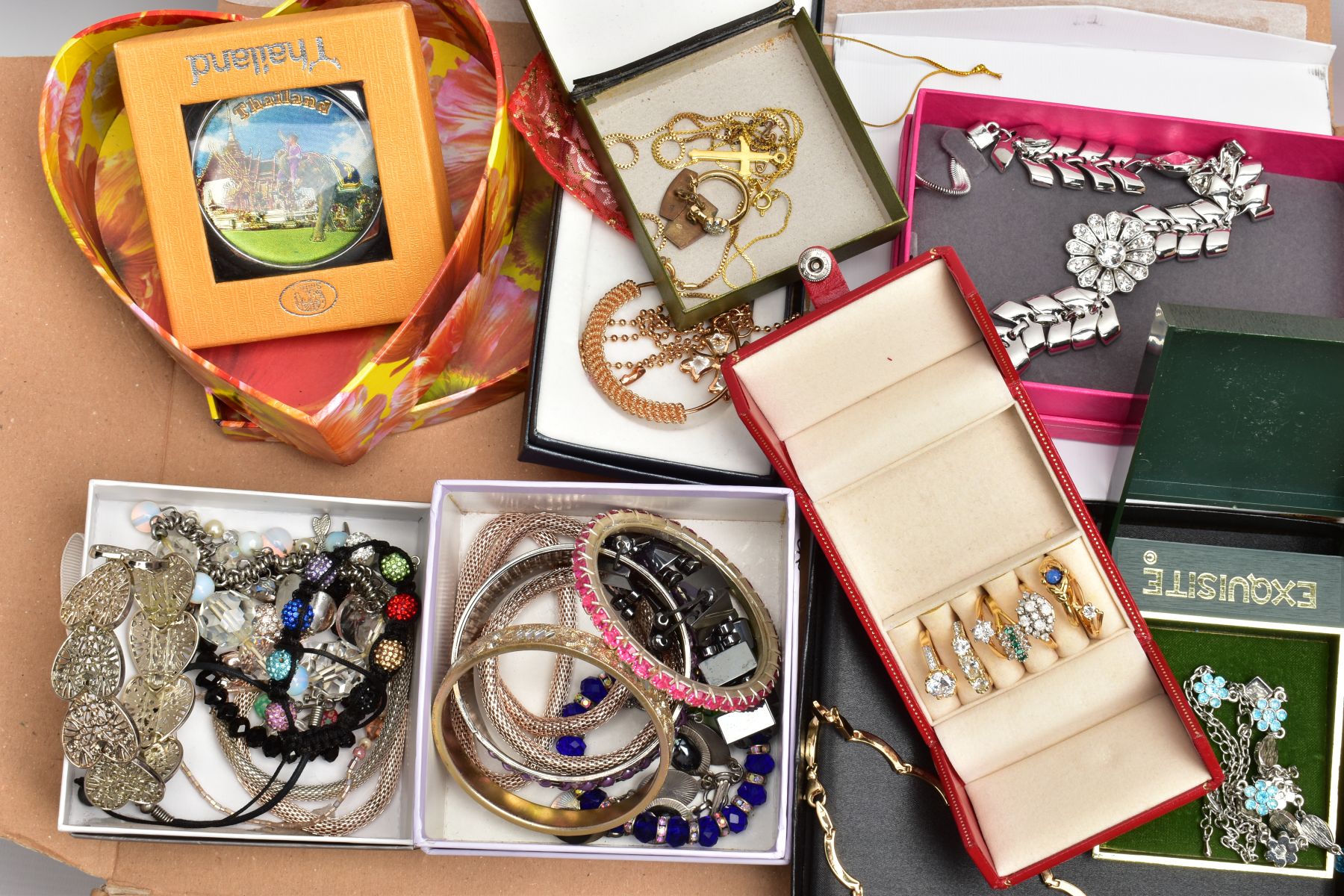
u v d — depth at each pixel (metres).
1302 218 1.81
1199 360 1.49
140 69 1.54
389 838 1.57
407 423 1.80
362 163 1.61
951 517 1.63
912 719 1.61
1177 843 1.62
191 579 1.56
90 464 1.77
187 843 1.64
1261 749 1.63
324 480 1.82
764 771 1.58
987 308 1.76
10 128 1.78
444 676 1.56
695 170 1.76
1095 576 1.57
